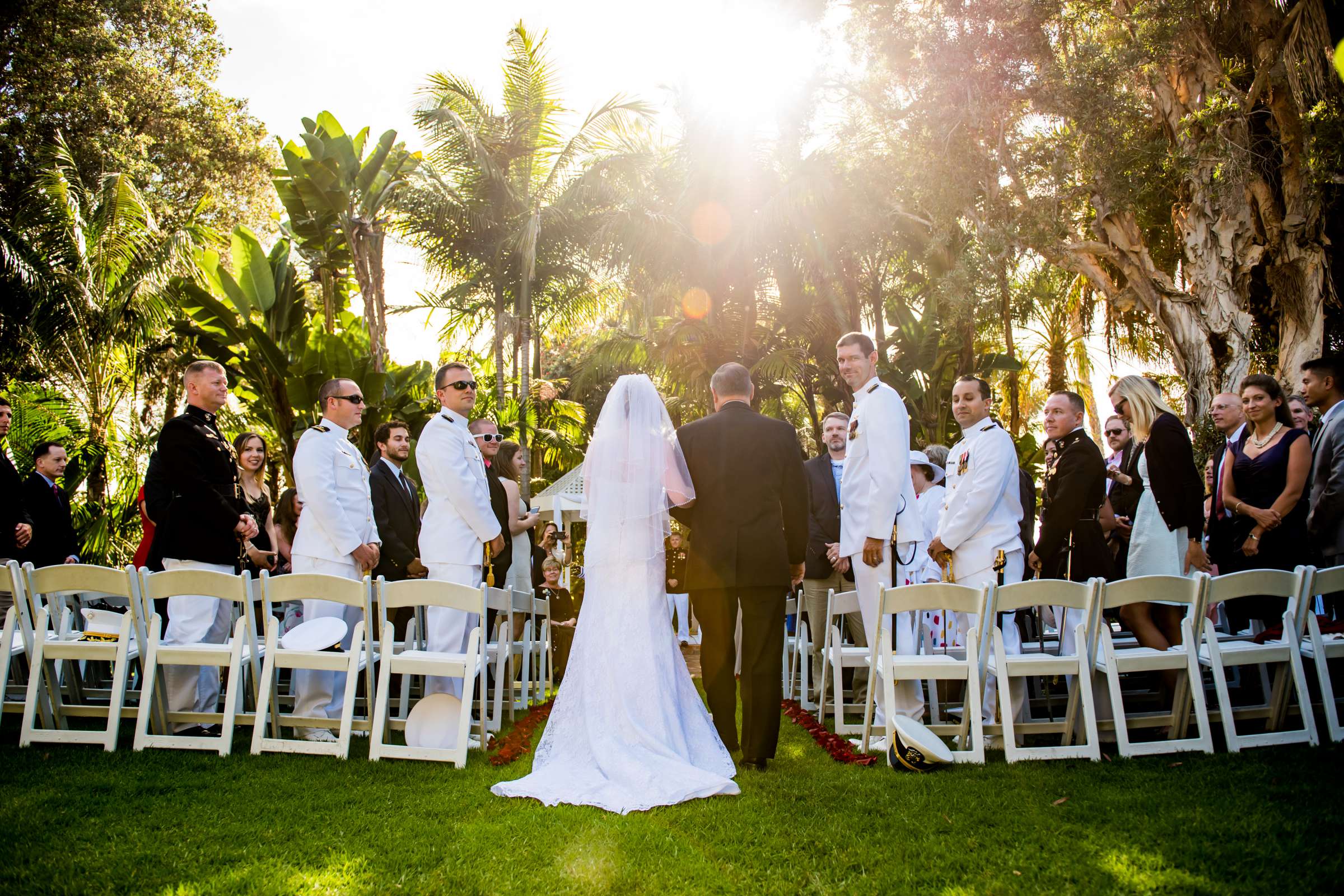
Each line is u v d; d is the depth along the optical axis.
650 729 4.16
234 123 24.36
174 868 3.00
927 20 14.26
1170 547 4.97
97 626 4.74
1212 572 5.57
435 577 5.15
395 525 5.99
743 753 4.37
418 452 5.26
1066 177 13.83
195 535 4.92
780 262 16.56
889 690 4.33
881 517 4.72
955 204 14.09
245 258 14.95
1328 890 2.66
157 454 4.98
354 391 5.41
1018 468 4.88
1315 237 12.97
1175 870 2.85
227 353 15.15
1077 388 20.66
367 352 16.50
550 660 6.94
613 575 4.42
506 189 17.47
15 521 6.00
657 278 16.72
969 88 13.46
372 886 2.86
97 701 5.56
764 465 4.50
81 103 20.00
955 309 14.12
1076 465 5.00
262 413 15.45
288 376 13.97
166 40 23.36
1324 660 4.27
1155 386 5.14
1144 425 5.12
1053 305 18.92
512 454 6.92
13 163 18.81
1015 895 2.74
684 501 4.46
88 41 20.47
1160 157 13.41
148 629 4.50
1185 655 4.28
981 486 4.72
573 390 18.58
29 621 4.69
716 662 4.49
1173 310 13.79
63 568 4.52
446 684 5.10
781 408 17.53
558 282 19.06
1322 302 12.96
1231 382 13.33
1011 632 4.80
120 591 4.50
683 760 4.07
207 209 23.50
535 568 7.98
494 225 17.97
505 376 19.50
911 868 2.98
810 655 6.82
